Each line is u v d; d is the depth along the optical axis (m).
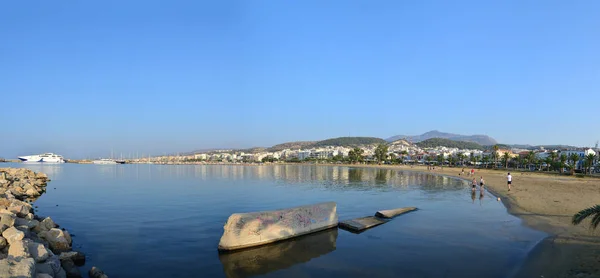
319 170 130.75
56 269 11.22
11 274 8.31
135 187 49.72
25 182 43.25
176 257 14.32
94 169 135.38
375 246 15.84
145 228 20.05
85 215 24.50
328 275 12.07
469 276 11.79
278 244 16.25
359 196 37.69
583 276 11.37
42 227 17.25
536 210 25.39
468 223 21.19
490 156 180.75
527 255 14.01
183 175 91.75
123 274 12.37
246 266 13.16
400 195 38.66
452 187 49.78
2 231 13.27
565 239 16.25
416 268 12.73
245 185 54.28
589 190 41.59
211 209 27.66
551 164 118.69
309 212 18.83
